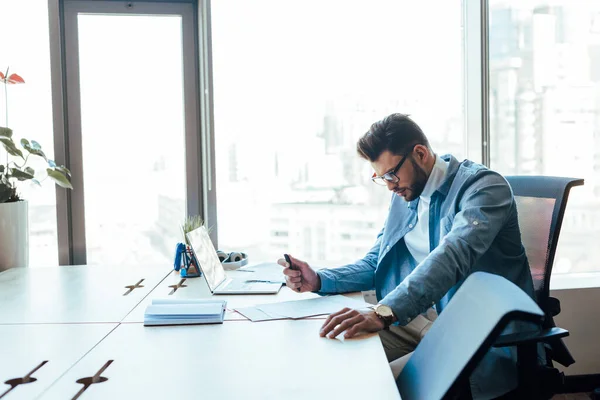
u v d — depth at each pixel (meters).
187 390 1.13
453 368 1.07
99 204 3.07
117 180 3.07
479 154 3.04
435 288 1.57
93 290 2.09
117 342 1.45
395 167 1.86
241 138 3.02
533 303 1.00
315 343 1.42
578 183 1.84
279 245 3.07
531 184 1.99
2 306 1.86
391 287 2.06
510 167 3.07
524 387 1.45
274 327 1.57
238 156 3.03
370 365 1.26
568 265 3.13
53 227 3.02
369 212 3.06
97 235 3.08
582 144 3.11
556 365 2.85
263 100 3.01
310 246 3.07
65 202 3.00
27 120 2.97
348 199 3.05
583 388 2.86
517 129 3.07
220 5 2.97
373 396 1.09
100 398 1.10
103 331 1.56
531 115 3.08
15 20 2.94
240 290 2.00
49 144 3.00
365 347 1.38
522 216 1.96
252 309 1.76
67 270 2.50
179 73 3.06
